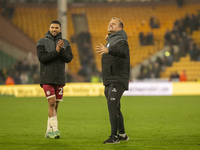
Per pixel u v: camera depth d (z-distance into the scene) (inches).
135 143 843.4
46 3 4724.4
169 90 3235.7
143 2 4813.0
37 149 764.6
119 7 4800.7
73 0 4832.7
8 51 4131.4
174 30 4298.7
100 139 914.7
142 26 4594.0
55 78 898.1
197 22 4399.6
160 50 4274.1
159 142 860.6
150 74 3779.5
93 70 3959.2
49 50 909.2
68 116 1590.8
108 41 853.2
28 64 3745.1
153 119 1451.8
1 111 1835.6
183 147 790.5
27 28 4468.5
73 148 775.1
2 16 4357.8
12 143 848.3
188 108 1963.6
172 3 4798.2
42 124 1295.5
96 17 4722.0
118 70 828.0
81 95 3235.7
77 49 4192.9
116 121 826.8
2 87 3223.4
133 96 3075.8
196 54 4148.6
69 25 4606.3
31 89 3225.9
